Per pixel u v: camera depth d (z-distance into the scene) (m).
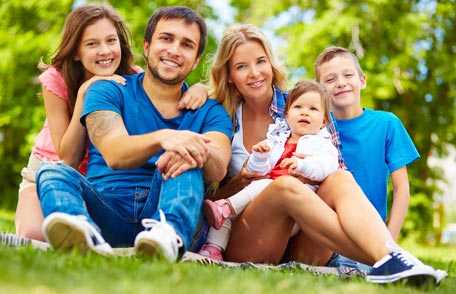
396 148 4.39
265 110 4.08
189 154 3.15
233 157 3.97
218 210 3.54
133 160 3.26
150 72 3.67
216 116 3.72
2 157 16.86
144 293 2.04
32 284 2.04
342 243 3.20
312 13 15.11
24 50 14.95
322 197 3.40
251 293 2.24
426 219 15.08
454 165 16.28
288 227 3.54
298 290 2.42
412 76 15.02
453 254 8.43
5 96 15.66
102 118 3.39
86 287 2.09
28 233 4.19
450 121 15.27
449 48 15.15
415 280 2.83
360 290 2.54
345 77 4.48
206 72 4.35
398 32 14.10
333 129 4.09
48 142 4.43
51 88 4.17
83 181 3.14
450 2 14.73
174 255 2.85
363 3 14.29
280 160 3.88
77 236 2.77
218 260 3.58
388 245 3.00
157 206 3.31
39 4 15.07
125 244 3.49
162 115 3.68
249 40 3.94
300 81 4.05
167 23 3.62
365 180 4.34
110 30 4.15
